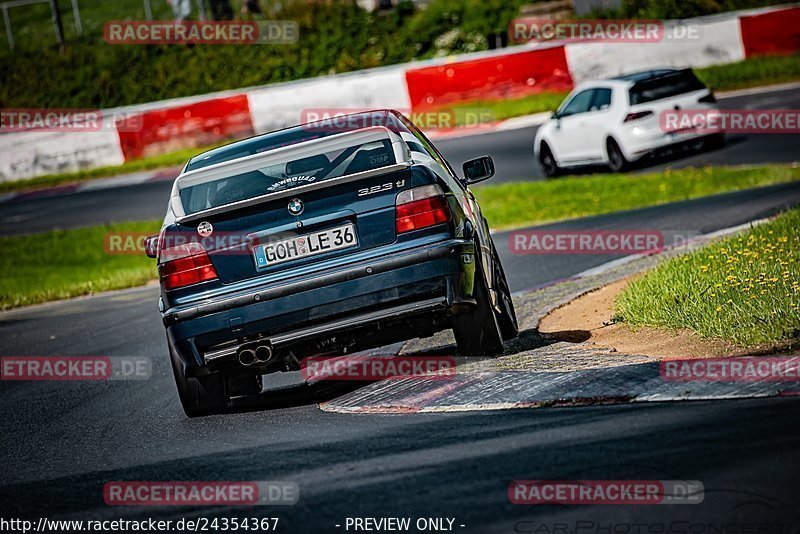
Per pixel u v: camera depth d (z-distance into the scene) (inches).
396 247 877.2
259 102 3919.8
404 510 569.3
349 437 756.6
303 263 882.1
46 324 1902.1
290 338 877.8
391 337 913.5
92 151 3986.2
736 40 3809.1
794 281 938.7
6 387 1314.0
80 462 838.5
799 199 1811.0
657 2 4475.9
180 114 3966.5
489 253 1056.2
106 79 4960.6
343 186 884.0
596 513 528.4
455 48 4790.8
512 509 547.8
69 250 2940.5
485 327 925.8
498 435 692.7
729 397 704.4
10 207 3668.8
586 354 921.5
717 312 915.4
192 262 890.1
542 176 2903.5
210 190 944.9
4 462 884.6
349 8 5054.1
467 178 1141.1
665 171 2561.5
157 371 1274.6
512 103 3814.0
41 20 5570.9
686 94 2637.8
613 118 2642.7
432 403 826.8
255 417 906.1
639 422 673.0
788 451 572.4
